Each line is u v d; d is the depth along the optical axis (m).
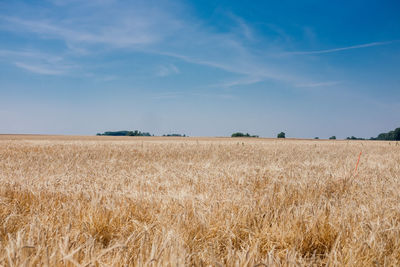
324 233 3.77
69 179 7.60
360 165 12.30
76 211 4.39
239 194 5.46
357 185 7.33
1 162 12.71
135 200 5.06
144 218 4.32
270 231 3.79
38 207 4.74
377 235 3.52
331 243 3.67
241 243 3.70
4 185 6.23
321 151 24.59
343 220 3.90
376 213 4.45
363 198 5.79
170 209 4.52
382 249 3.17
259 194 5.87
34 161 13.42
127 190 6.12
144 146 27.94
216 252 3.30
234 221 4.00
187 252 3.03
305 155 20.03
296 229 3.79
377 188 6.75
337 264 2.96
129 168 11.00
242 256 2.92
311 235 3.73
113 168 10.75
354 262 2.96
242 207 4.43
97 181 7.42
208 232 3.77
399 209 4.62
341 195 6.36
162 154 18.69
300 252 3.46
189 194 5.43
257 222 4.16
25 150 20.83
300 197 5.77
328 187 7.02
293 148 28.88
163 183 7.13
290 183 6.86
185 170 10.02
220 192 5.74
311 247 3.66
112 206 4.47
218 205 4.67
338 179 7.88
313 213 4.33
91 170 9.91
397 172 9.90
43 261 2.57
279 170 9.26
